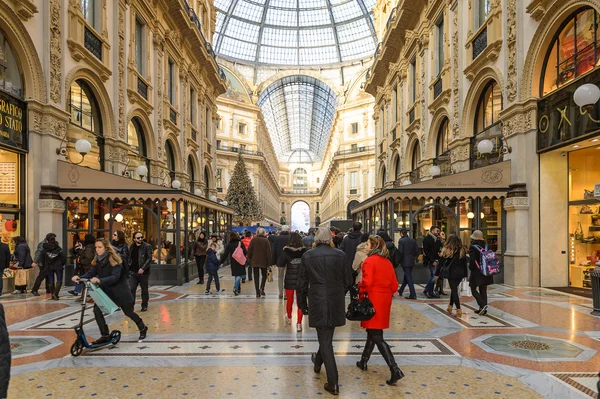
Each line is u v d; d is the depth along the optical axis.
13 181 8.99
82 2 11.42
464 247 6.74
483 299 6.64
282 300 8.40
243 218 32.72
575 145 8.71
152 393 3.54
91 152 11.79
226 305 7.80
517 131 10.04
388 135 24.28
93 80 11.58
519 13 10.01
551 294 8.56
